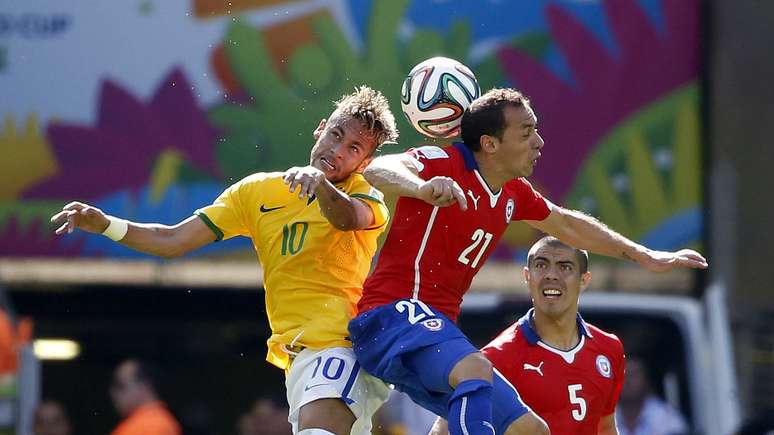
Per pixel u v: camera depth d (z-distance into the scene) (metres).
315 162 21.55
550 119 42.41
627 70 42.50
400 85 41.84
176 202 42.50
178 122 42.56
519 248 41.75
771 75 43.22
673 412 36.75
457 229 20.78
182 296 46.59
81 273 43.66
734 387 37.75
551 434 24.38
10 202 42.94
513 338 24.80
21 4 42.88
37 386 42.75
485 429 19.47
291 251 21.69
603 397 24.69
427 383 20.22
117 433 38.28
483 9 42.28
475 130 20.88
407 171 19.47
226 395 49.91
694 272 42.03
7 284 43.88
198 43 42.56
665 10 42.62
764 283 43.00
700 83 42.47
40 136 42.78
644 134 42.50
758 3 42.97
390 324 20.56
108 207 42.59
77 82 42.81
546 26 42.47
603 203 42.31
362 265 22.02
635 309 37.97
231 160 42.34
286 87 42.22
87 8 42.84
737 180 42.91
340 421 21.23
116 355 48.94
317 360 21.42
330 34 42.12
